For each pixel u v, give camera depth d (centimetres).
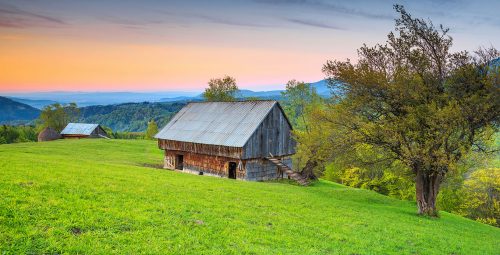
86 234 1620
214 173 5694
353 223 2678
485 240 3053
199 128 6075
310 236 2167
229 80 10756
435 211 3666
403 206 4231
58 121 18188
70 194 2188
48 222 1672
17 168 2831
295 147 6234
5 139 17988
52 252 1413
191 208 2334
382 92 3359
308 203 3209
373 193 4997
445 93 3209
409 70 3334
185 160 6144
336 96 3641
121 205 2144
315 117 3753
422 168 3391
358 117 3506
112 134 19988
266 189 3809
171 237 1758
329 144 3638
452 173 4025
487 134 3192
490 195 6950
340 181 8531
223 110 6256
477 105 3023
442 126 3012
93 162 4450
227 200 2803
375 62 3497
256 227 2147
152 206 2209
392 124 3259
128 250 1528
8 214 1689
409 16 3369
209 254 1620
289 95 7781
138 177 3356
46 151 6819
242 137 5334
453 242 2645
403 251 2169
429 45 3359
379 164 3912
